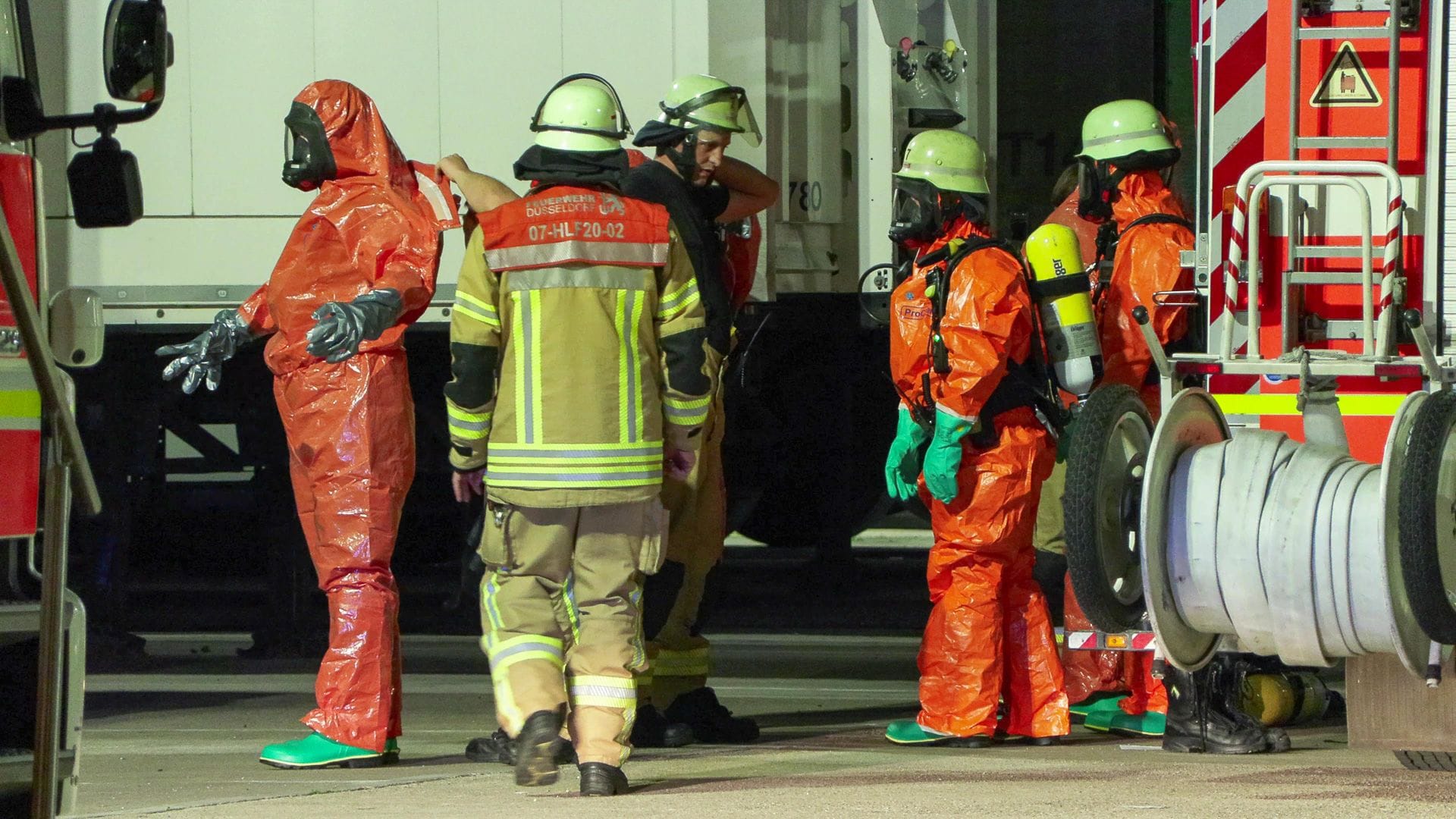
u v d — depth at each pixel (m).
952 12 32.72
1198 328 21.73
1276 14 17.44
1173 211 22.66
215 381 21.09
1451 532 15.65
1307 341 17.39
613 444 17.50
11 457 12.80
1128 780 17.53
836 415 34.25
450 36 28.27
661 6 28.14
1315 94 17.25
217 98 28.22
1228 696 20.50
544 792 17.75
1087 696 23.83
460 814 15.74
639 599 18.12
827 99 31.70
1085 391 20.98
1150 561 16.73
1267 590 16.59
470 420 17.83
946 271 20.55
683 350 17.94
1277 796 15.93
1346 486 16.41
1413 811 14.80
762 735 23.33
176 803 17.50
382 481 20.45
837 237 32.19
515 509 17.67
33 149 13.75
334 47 28.25
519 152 28.27
